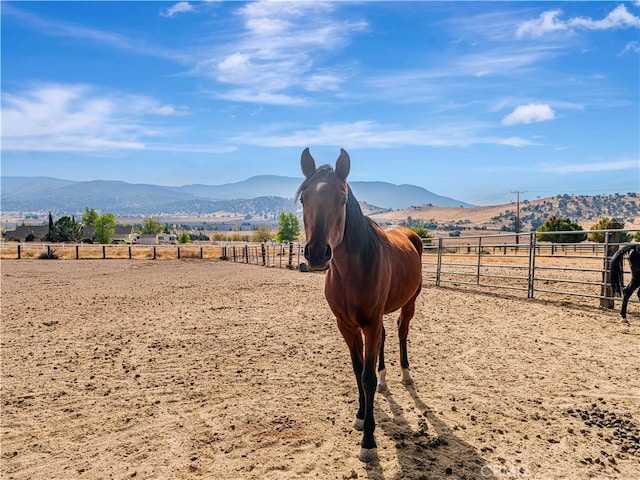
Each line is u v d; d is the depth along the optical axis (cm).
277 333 757
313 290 1348
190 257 3650
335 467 329
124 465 336
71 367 575
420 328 777
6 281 1645
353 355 390
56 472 329
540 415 413
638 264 778
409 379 495
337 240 340
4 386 506
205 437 379
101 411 436
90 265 2598
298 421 408
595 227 3566
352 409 435
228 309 1005
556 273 1650
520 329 764
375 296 363
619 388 478
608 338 695
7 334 757
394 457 341
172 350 653
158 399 465
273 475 320
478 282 1263
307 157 377
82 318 902
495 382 503
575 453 346
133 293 1299
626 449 351
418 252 566
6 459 349
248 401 457
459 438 371
